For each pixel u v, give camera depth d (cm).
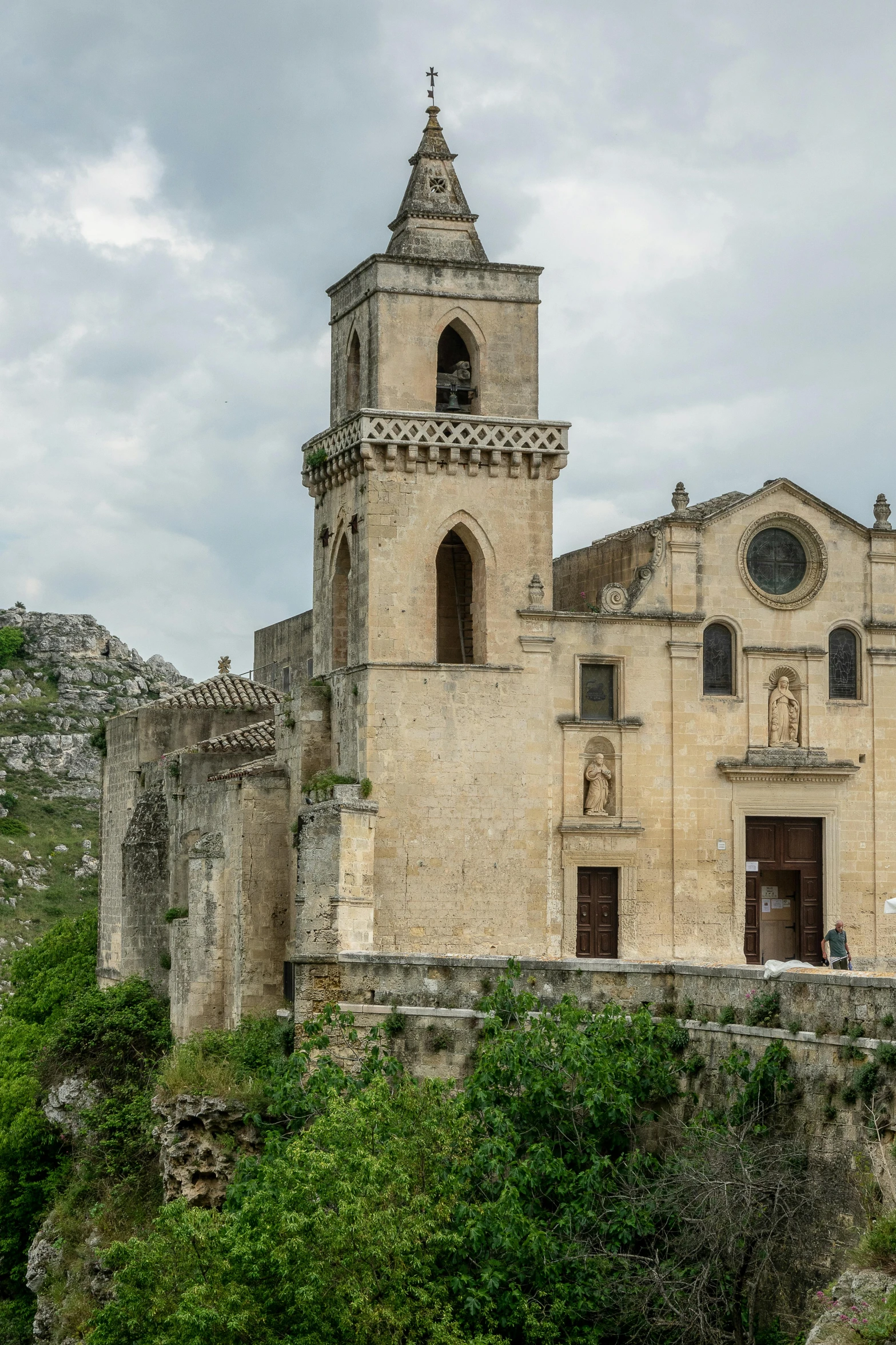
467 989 4881
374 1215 3769
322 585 6450
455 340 6406
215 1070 5484
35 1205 6681
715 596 6256
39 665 16738
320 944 5472
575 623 6122
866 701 6366
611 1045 4241
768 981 4041
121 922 7419
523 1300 3791
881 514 6444
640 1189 3984
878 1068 3631
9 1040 7594
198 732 7606
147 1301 4131
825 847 6278
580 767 6084
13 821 14138
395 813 5872
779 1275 3628
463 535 6116
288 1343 3747
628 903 6075
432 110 6412
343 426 6138
